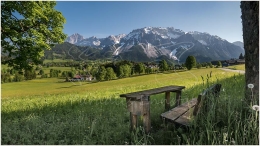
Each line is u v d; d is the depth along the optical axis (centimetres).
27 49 1270
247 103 327
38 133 408
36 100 1090
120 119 467
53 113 588
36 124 455
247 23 336
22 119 523
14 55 1301
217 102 334
